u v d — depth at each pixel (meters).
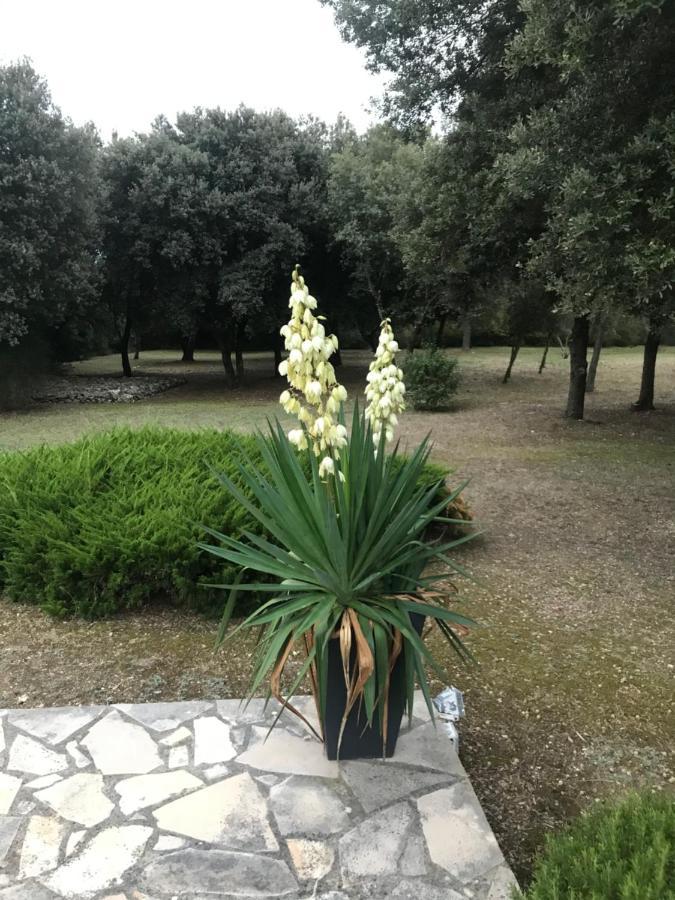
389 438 2.75
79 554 4.02
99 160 16.59
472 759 2.91
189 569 4.07
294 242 16.98
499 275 12.35
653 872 1.67
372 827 2.32
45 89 14.53
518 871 2.30
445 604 2.79
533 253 8.34
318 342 2.32
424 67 9.36
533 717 3.24
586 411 13.89
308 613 2.47
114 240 17.53
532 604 4.56
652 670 3.70
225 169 16.97
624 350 28.23
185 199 16.09
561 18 5.48
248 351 35.16
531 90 8.06
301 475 2.42
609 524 6.43
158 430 6.52
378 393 2.72
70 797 2.44
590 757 2.95
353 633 2.40
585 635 4.11
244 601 4.11
